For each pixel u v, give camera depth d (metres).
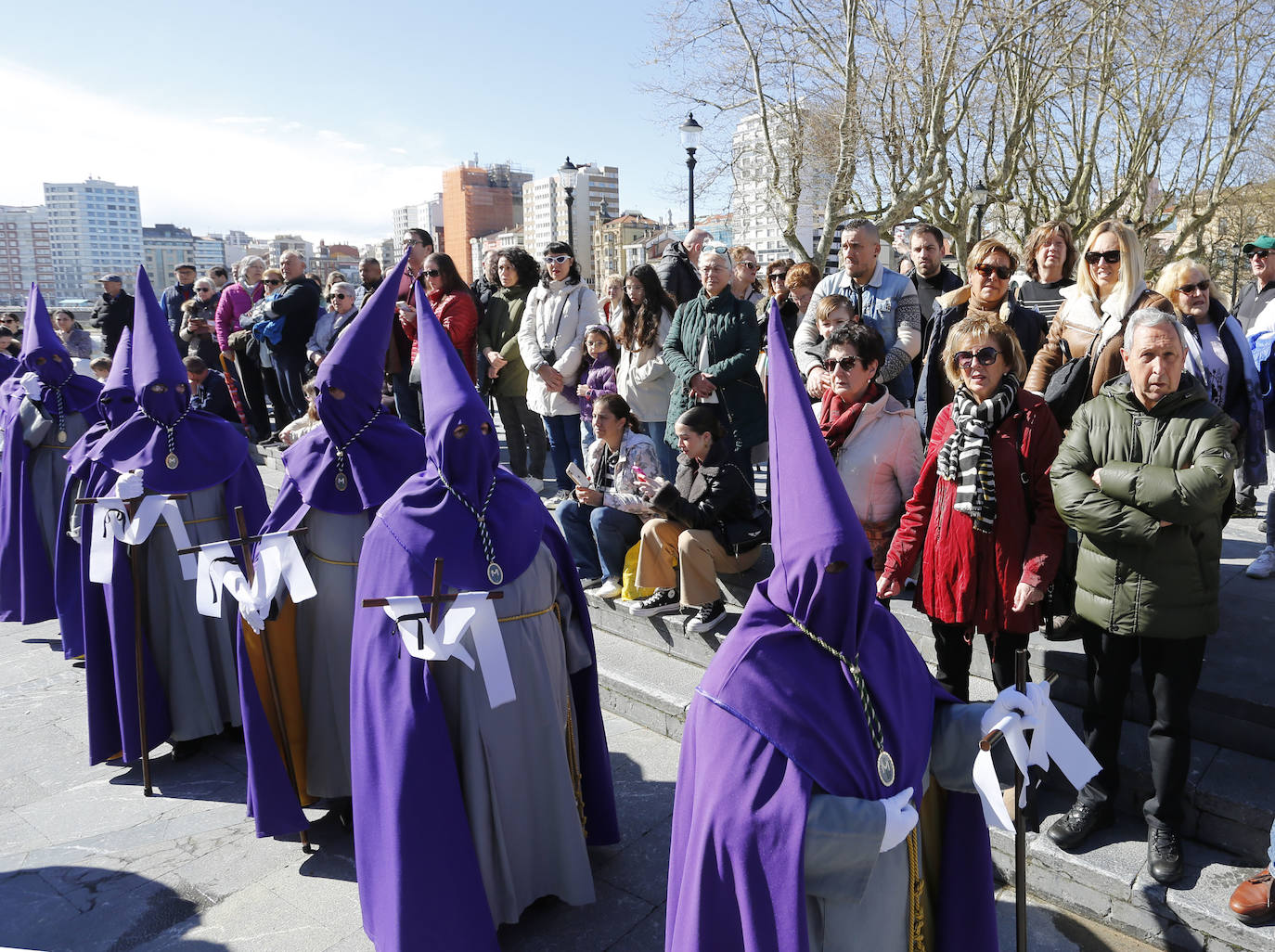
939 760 2.04
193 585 4.27
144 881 3.39
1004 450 2.94
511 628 2.88
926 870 2.17
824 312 4.29
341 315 7.76
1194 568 2.66
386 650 2.75
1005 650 3.10
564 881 2.99
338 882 3.36
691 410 4.44
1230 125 22.48
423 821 2.65
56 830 3.79
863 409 3.85
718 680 1.85
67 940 3.08
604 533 4.89
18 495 6.00
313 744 3.61
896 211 15.61
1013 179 18.75
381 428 3.64
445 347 2.93
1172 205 26.44
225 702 4.43
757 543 4.47
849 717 1.82
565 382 6.31
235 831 3.75
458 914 2.65
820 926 1.87
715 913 1.81
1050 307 4.32
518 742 2.88
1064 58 16.73
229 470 4.35
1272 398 5.20
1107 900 2.86
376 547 2.82
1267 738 3.11
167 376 4.30
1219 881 2.78
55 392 5.96
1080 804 3.03
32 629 6.18
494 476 2.97
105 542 3.99
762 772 1.77
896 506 3.91
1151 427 2.70
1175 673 2.76
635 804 3.75
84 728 4.75
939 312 4.02
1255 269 5.64
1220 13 18.97
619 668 4.54
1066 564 3.23
